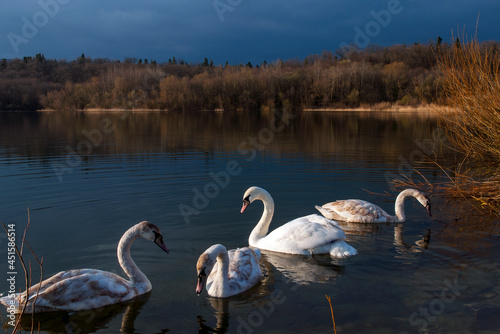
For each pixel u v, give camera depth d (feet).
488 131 46.78
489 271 23.88
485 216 34.81
